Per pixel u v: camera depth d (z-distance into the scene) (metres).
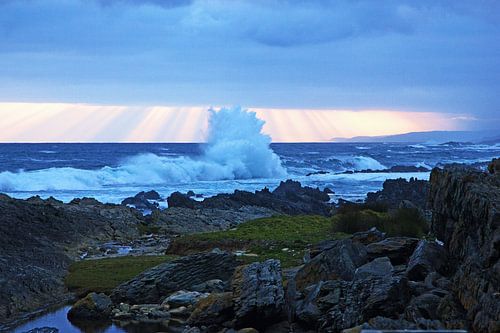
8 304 24.58
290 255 30.80
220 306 21.17
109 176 95.56
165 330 21.55
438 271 20.44
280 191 74.75
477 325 14.43
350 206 39.44
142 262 32.81
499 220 16.81
